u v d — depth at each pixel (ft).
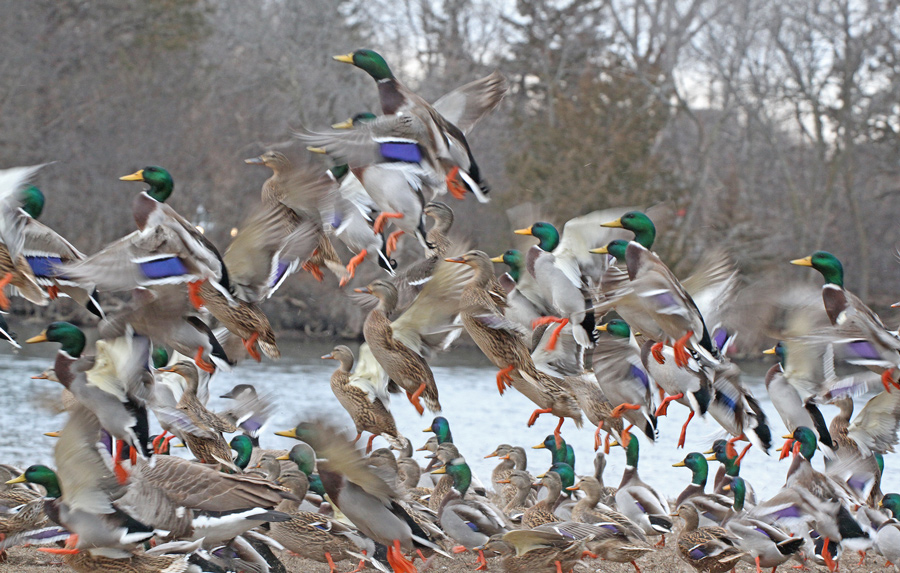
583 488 43.01
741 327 43.57
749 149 191.21
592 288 40.91
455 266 37.68
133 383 30.30
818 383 45.03
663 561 43.04
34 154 161.27
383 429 41.52
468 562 41.09
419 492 46.24
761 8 174.81
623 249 39.91
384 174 35.42
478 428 81.30
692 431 84.48
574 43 190.70
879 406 47.57
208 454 36.70
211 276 33.71
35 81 165.89
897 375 40.04
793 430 45.09
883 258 187.21
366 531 32.42
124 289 33.53
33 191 41.60
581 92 164.76
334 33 185.98
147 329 31.24
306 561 40.75
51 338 32.94
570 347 42.09
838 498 40.70
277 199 37.70
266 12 189.78
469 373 124.57
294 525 37.63
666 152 195.31
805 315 44.83
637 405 40.37
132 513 30.27
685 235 152.76
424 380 38.29
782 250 175.42
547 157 158.71
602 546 39.04
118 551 31.01
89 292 37.78
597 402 41.24
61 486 30.37
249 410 46.09
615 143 154.40
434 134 35.50
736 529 38.86
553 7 192.03
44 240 37.45
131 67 176.55
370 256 43.75
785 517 39.68
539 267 41.24
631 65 180.55
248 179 177.17
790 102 185.68
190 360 43.52
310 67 179.83
